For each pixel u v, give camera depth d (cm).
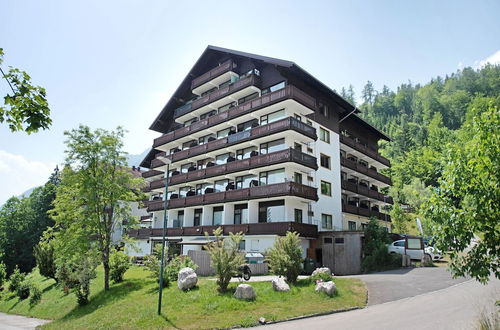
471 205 704
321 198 3553
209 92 4425
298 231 2973
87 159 2441
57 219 2417
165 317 1515
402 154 9781
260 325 1375
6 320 2467
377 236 3025
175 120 4744
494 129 692
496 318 880
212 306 1556
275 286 1733
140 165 5381
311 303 1589
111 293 2206
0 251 5928
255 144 3581
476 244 711
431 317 1227
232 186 3672
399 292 1775
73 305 2348
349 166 4175
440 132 9581
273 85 3591
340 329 1170
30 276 4284
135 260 3912
